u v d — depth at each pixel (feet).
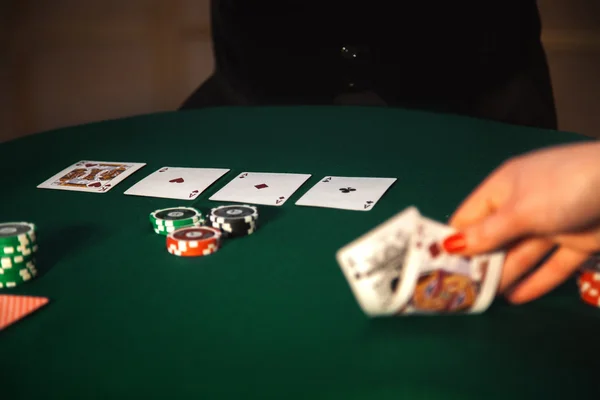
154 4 7.68
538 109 4.50
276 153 3.34
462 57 4.56
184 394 1.86
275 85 4.89
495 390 1.85
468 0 4.40
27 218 2.77
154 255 2.44
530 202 1.95
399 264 2.05
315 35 4.62
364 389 1.86
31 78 7.76
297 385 1.87
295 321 2.07
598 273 2.10
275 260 2.38
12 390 1.88
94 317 2.12
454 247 2.03
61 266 2.40
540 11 6.90
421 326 2.05
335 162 3.18
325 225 2.60
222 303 2.16
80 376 1.91
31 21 7.61
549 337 2.00
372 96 5.41
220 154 3.36
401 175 3.00
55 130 3.83
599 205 1.91
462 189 2.84
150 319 2.10
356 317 2.08
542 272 2.10
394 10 4.47
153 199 2.91
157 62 7.86
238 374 1.90
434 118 3.74
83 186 3.05
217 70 5.08
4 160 3.41
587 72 6.97
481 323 2.06
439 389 1.85
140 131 3.76
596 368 1.90
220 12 4.83
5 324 2.09
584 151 1.95
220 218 2.52
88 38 7.73
